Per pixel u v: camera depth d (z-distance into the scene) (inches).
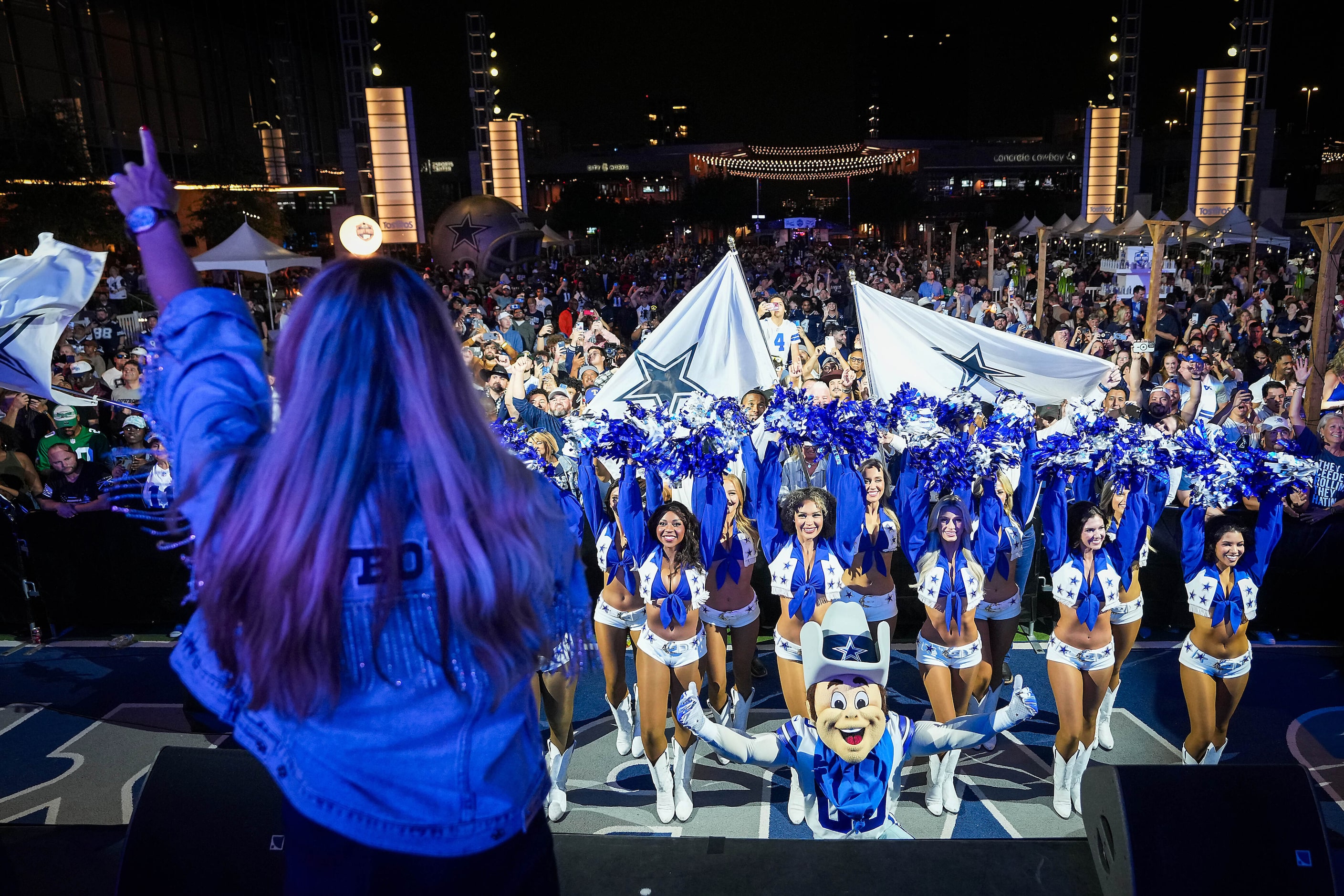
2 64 1409.9
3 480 355.9
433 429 35.1
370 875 37.3
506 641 36.2
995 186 3865.7
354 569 34.1
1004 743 268.8
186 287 44.4
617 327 982.4
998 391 385.4
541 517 38.7
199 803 83.8
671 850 94.4
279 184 2145.7
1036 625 343.0
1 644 348.8
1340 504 317.1
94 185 1209.4
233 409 38.4
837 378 504.7
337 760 36.4
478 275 1405.0
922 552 252.2
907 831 228.1
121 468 362.6
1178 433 247.6
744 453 262.1
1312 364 463.8
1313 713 277.0
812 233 3479.3
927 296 1023.6
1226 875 88.7
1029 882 91.8
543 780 41.9
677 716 178.5
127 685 315.3
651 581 224.7
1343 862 95.3
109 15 1688.0
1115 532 240.8
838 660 181.6
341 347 35.4
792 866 91.7
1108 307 830.5
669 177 4045.3
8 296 265.3
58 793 254.2
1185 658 233.9
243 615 33.5
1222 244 1155.9
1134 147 1465.3
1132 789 91.7
